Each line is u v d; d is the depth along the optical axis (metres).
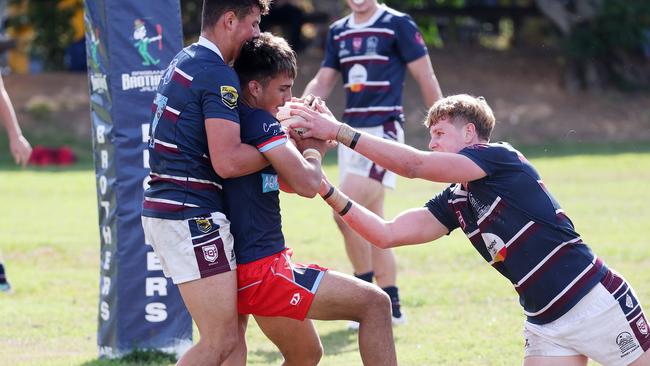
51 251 40.41
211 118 15.69
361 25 27.80
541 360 16.34
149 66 22.72
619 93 96.56
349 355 23.77
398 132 27.91
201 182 16.02
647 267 33.88
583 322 15.86
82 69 100.25
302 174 16.23
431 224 17.45
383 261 27.00
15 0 100.19
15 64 104.81
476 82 97.19
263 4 16.38
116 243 23.02
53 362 23.09
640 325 16.09
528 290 16.25
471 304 29.69
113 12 22.55
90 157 81.06
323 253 38.78
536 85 97.38
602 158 73.38
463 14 103.62
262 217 16.44
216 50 16.25
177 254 15.98
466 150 16.30
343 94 90.94
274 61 16.66
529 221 16.08
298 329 17.41
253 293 16.41
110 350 23.39
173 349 23.22
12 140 29.52
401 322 27.14
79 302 31.56
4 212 52.00
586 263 16.09
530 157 76.00
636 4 93.81
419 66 27.80
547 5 95.88
